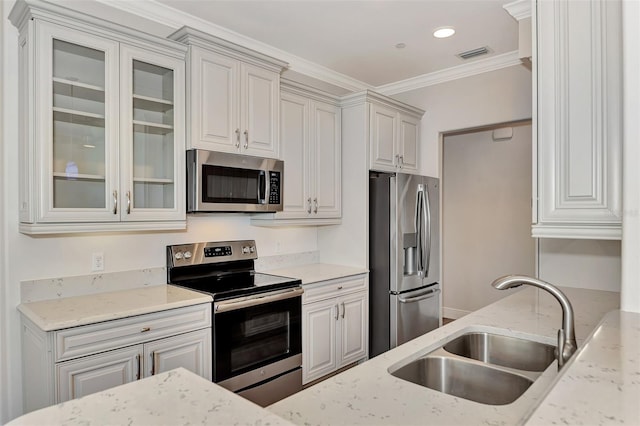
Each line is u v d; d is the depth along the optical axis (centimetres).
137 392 89
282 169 299
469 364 140
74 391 181
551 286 138
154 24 264
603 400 72
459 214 531
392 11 267
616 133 130
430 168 396
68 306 206
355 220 350
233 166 266
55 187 203
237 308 242
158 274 266
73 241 233
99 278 241
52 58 199
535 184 145
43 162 196
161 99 242
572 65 138
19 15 198
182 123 246
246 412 80
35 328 191
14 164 213
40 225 196
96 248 241
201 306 227
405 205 342
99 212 213
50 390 175
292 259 354
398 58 348
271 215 304
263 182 286
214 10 266
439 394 108
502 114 350
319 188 339
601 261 232
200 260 285
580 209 137
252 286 256
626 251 125
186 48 246
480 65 358
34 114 194
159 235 269
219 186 260
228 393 88
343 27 290
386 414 96
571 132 138
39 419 77
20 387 214
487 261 510
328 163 347
